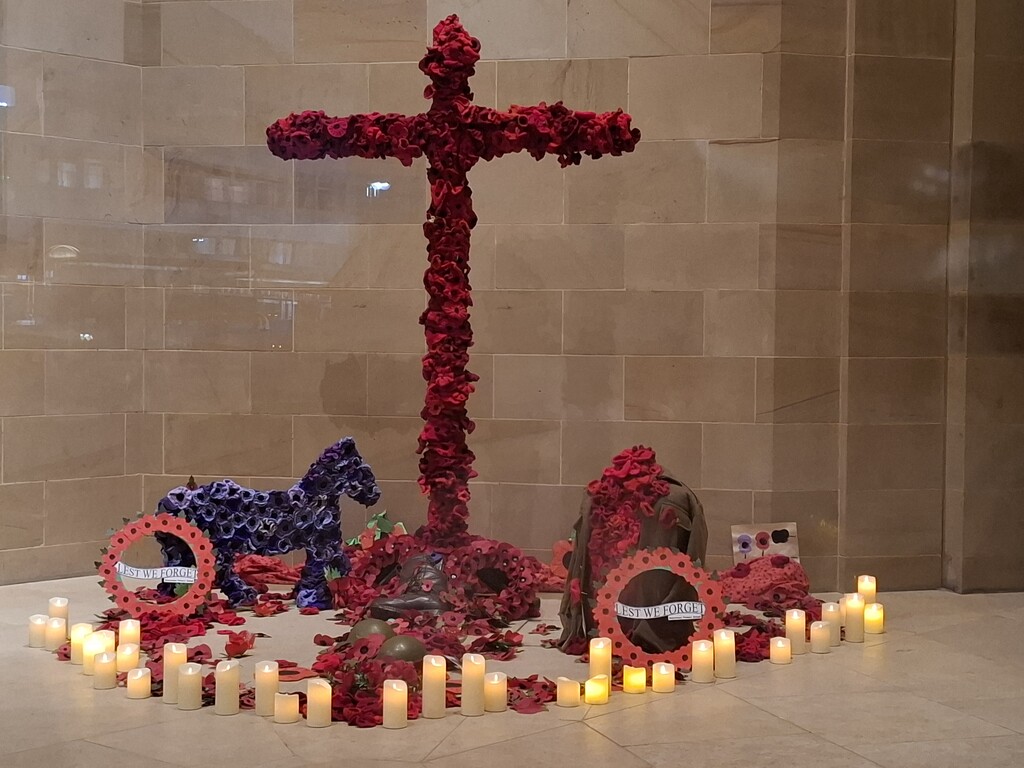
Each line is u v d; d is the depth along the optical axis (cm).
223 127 712
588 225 685
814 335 677
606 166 682
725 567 680
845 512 676
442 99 600
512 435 695
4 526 675
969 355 669
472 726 424
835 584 681
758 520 677
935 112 674
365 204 702
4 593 652
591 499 534
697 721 430
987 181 667
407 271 700
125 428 720
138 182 718
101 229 707
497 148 604
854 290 672
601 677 452
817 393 678
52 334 690
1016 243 670
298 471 712
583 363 688
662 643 501
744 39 671
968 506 671
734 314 676
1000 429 672
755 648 519
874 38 667
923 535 685
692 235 678
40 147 684
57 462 693
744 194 674
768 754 394
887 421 679
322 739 409
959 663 513
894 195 673
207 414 719
